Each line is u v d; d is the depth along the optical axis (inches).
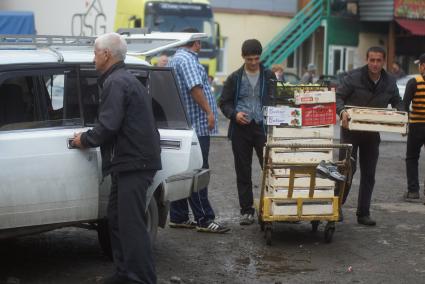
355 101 335.0
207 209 327.3
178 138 262.5
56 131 241.3
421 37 1358.3
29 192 233.0
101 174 246.7
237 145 336.8
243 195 341.7
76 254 288.8
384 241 316.5
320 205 302.5
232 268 274.5
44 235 319.9
